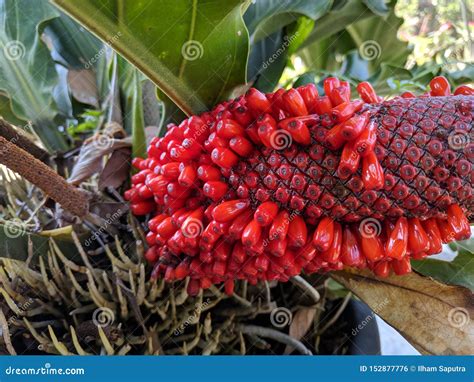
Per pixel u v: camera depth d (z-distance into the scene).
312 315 0.23
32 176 0.17
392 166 0.15
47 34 0.26
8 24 0.25
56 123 0.27
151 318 0.20
